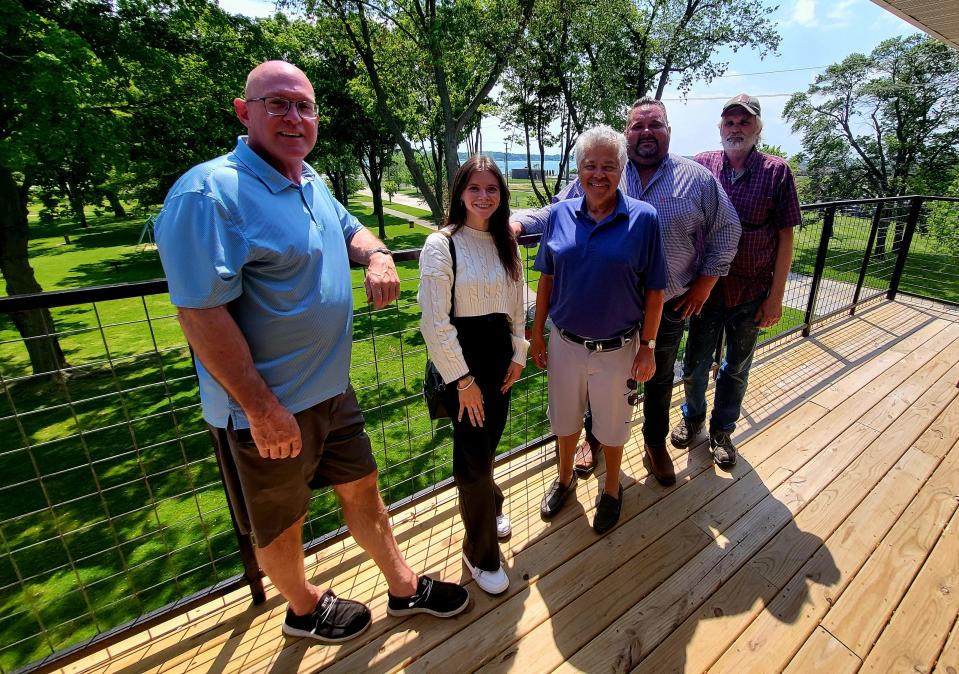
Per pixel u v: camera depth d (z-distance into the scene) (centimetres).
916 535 199
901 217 470
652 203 201
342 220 165
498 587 173
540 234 218
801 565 186
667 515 214
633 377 191
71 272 1678
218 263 104
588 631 162
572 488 227
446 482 226
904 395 309
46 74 572
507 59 1089
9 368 862
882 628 161
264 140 122
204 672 151
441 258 145
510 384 167
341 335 136
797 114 2319
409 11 1094
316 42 1501
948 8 286
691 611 168
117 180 1228
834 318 446
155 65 782
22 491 467
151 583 337
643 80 1438
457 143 1110
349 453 149
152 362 810
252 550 166
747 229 224
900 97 1973
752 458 252
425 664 152
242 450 125
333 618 160
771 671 148
